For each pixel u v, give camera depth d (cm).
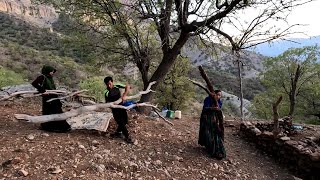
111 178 538
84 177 518
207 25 966
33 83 668
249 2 870
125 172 574
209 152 745
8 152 563
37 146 607
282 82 2872
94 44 1153
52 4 1090
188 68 2409
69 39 1155
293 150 755
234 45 945
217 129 745
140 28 1158
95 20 1130
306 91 2805
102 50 1192
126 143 719
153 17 1010
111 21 1105
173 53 1113
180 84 2405
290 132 1002
